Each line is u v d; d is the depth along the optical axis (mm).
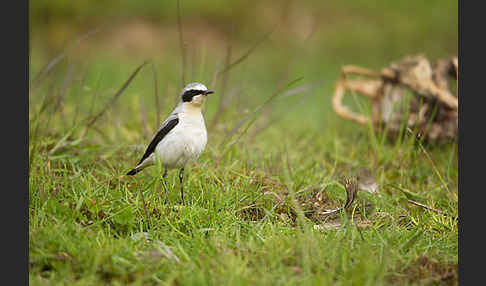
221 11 30266
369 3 32031
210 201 9359
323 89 22438
